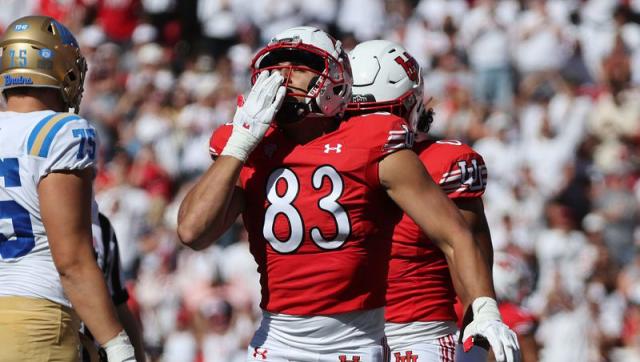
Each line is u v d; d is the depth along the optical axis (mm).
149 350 39406
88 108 51719
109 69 53812
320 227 12758
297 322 12977
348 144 12797
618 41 49656
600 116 46781
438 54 51812
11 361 13344
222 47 57688
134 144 49188
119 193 45469
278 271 13039
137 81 53344
